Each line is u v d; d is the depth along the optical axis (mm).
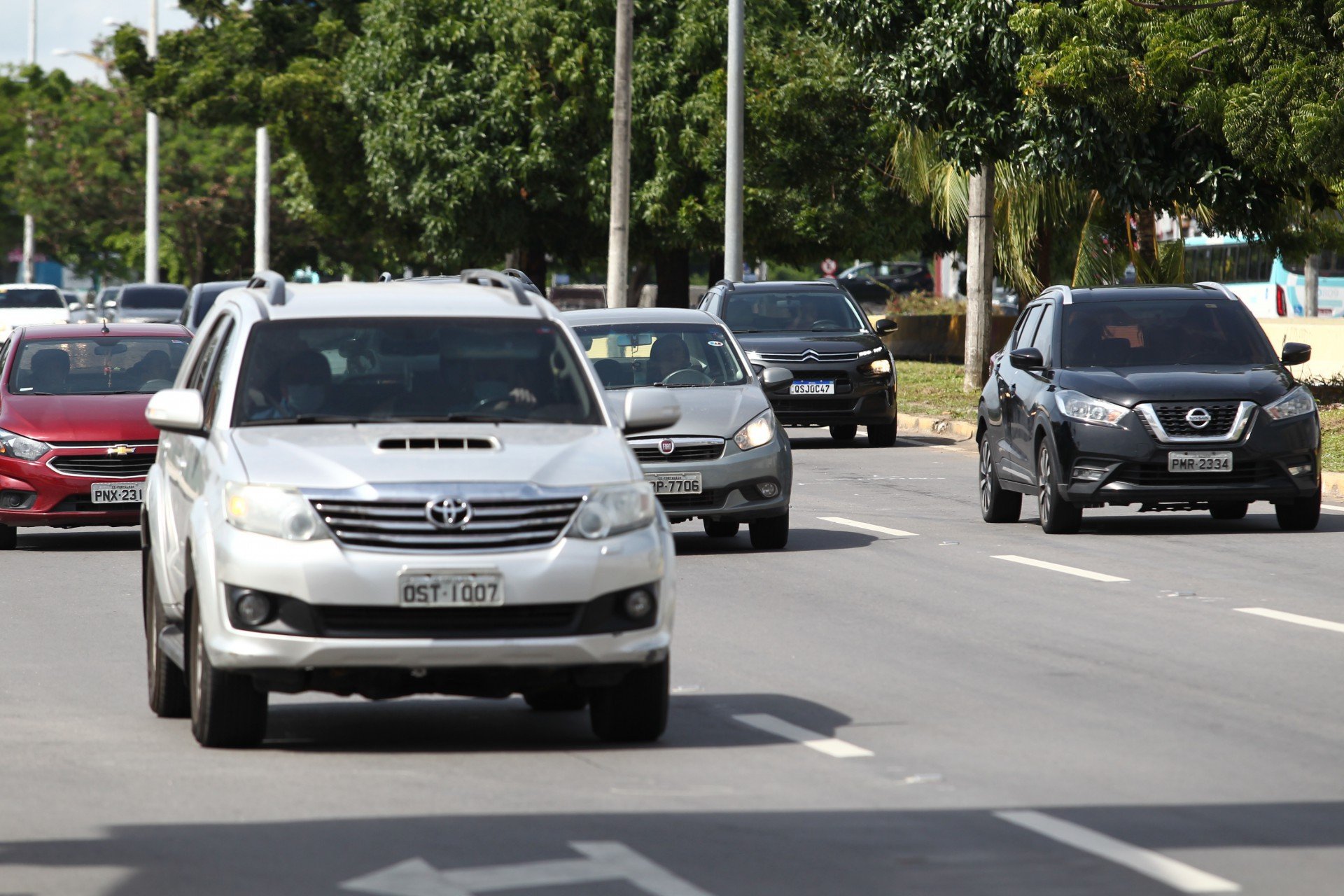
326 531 25266
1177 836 20922
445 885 19156
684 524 57094
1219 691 30172
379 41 150250
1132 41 78500
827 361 83062
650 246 149250
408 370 28688
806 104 127375
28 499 51625
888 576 44531
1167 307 54719
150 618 31016
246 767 25312
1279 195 84625
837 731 27359
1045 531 52781
